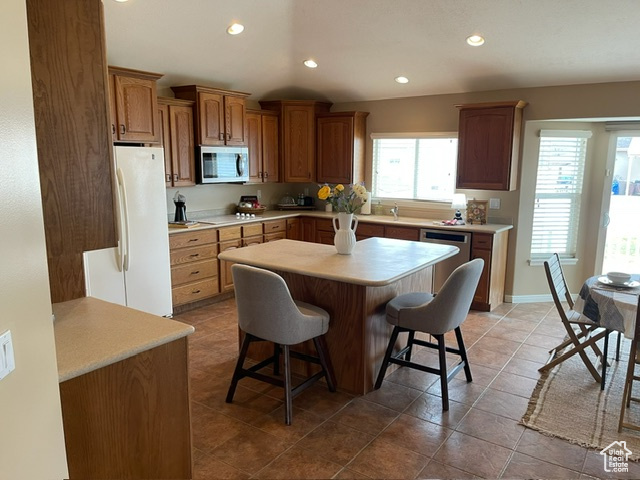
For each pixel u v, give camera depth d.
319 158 6.08
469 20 3.76
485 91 5.11
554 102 4.71
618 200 5.09
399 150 5.88
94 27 1.88
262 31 4.22
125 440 1.77
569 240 5.27
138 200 4.06
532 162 4.96
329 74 5.27
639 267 5.09
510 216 5.11
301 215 6.03
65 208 1.88
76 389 1.59
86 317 2.03
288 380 2.76
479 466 2.37
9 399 1.14
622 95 4.39
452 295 2.78
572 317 3.36
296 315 2.71
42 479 1.30
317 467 2.36
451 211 5.52
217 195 5.78
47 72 1.77
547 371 3.45
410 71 4.92
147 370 1.81
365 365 3.05
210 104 5.02
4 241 1.13
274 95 6.00
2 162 1.12
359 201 6.01
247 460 2.42
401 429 2.70
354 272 2.89
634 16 3.41
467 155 4.96
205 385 3.25
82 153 1.90
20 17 1.21
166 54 4.34
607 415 2.85
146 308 4.25
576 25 3.62
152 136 4.39
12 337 1.15
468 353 3.79
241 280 2.72
